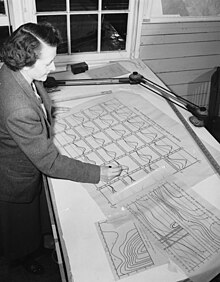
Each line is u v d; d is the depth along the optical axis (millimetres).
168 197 1166
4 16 1909
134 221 1080
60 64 2084
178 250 991
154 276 927
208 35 2309
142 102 1705
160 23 2154
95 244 1011
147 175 1258
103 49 2188
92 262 961
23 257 1761
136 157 1349
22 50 1043
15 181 1323
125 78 1874
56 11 1965
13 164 1290
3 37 1955
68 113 1608
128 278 923
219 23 2271
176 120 1578
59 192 1190
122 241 1019
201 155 1365
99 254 983
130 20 2090
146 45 2240
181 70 2445
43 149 1130
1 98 1098
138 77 1844
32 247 1652
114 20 2096
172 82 2498
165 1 2068
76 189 1204
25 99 1093
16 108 1063
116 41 2184
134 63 2150
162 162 1324
